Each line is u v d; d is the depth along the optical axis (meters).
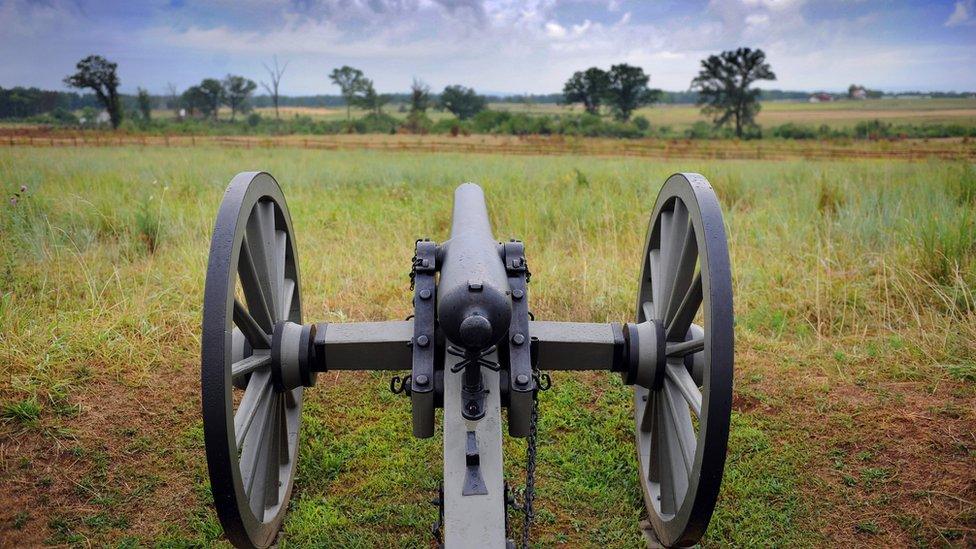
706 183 2.77
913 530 3.41
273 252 3.21
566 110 123.81
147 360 4.84
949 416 4.20
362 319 5.72
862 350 5.13
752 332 5.50
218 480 2.41
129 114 75.94
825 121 86.12
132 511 3.58
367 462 4.00
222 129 62.53
